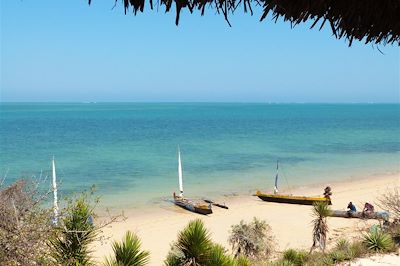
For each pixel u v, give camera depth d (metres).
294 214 28.09
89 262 6.76
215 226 25.59
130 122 145.50
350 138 86.25
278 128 116.62
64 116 192.50
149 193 35.28
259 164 51.81
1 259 5.53
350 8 2.26
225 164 51.72
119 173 45.19
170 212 29.11
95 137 88.50
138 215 28.17
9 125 126.25
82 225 6.45
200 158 56.94
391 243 13.78
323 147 70.12
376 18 2.33
